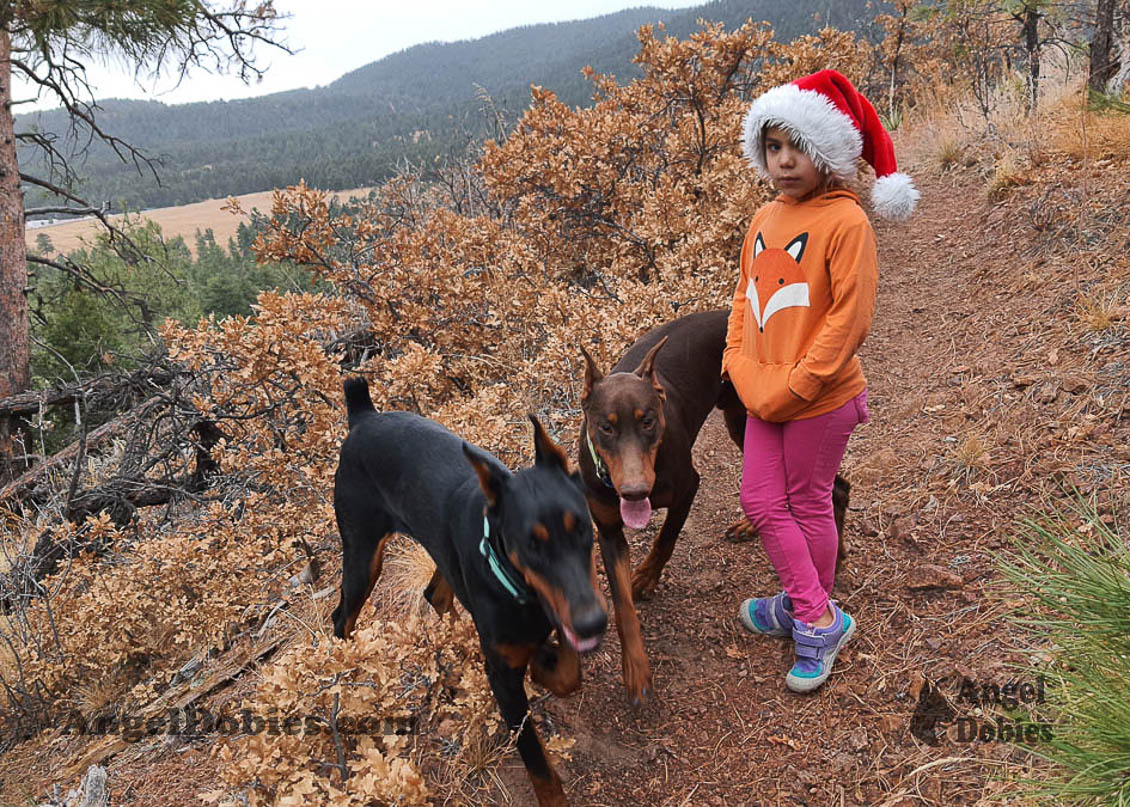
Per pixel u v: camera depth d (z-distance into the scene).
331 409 5.77
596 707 3.35
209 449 6.98
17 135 11.53
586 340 5.75
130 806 3.48
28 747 4.59
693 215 7.80
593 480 3.19
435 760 3.19
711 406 3.99
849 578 3.67
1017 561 3.35
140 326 13.76
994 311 5.59
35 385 12.38
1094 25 8.62
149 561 5.00
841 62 9.80
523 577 2.46
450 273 7.05
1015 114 8.59
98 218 13.27
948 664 3.03
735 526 4.29
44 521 6.70
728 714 3.19
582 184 8.42
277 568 5.19
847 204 2.82
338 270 7.16
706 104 8.95
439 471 3.07
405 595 4.32
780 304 2.93
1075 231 5.80
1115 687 2.41
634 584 3.83
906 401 5.03
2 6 9.09
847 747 2.89
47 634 5.07
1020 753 2.60
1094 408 4.01
